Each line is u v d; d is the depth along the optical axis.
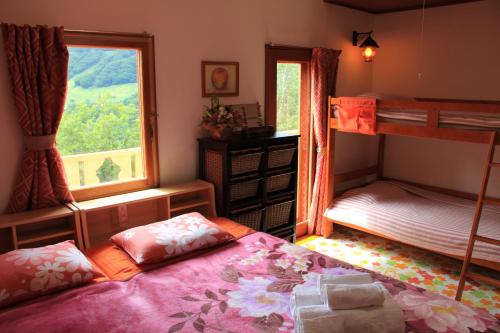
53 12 2.59
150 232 2.56
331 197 4.46
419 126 3.50
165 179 3.33
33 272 2.03
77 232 2.61
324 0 4.27
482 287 3.42
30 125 2.55
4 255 2.12
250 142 3.32
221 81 3.54
